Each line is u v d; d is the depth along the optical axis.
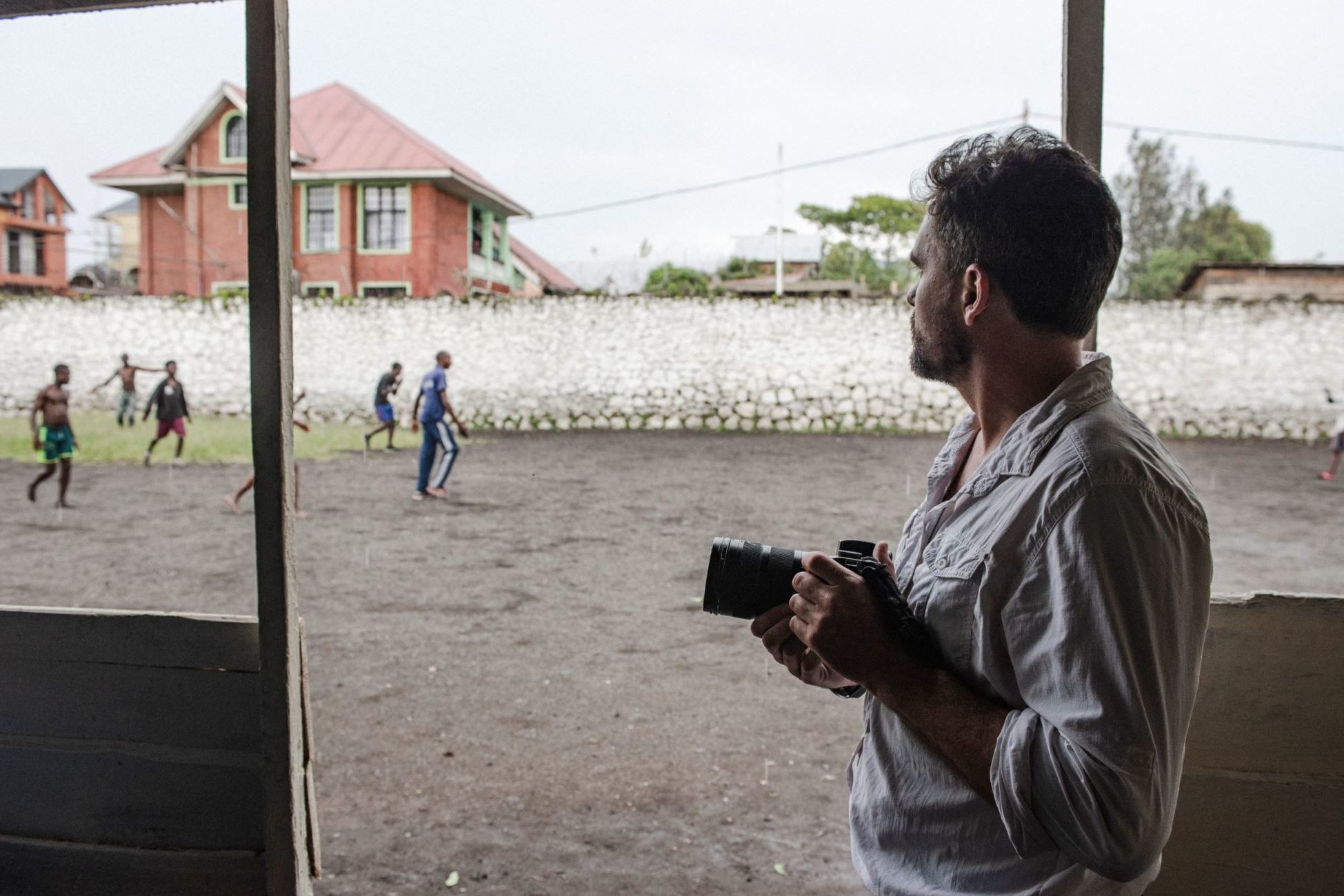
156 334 18.95
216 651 2.00
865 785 1.32
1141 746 0.97
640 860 2.79
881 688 1.15
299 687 1.97
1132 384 17.77
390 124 27.17
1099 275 1.12
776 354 18.19
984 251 1.14
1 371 19.34
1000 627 1.10
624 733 3.79
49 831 2.12
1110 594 1.00
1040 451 1.10
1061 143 1.16
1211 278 21.38
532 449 15.13
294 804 1.95
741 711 4.04
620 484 11.34
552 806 3.14
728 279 32.41
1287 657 1.75
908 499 10.31
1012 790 1.03
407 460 13.65
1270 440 17.38
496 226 31.47
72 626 2.06
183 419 13.02
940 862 1.19
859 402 18.09
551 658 4.78
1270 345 17.41
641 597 6.05
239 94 25.97
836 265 34.09
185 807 2.05
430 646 4.95
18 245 46.53
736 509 9.57
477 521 8.80
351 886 2.63
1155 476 1.04
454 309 18.38
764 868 2.76
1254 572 7.07
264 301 1.84
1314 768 1.76
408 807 3.12
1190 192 47.12
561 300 18.33
